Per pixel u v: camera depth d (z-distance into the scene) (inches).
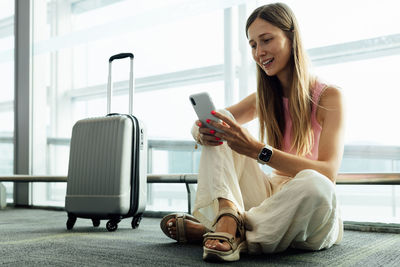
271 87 50.3
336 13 103.5
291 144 49.6
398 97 98.1
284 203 38.6
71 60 155.0
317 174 37.5
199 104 41.1
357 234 64.0
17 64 134.7
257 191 46.3
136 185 69.7
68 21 156.4
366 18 100.6
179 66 128.6
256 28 45.8
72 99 153.9
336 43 96.9
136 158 70.2
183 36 126.7
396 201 101.6
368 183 66.5
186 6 112.3
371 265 37.0
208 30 120.6
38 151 133.5
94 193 68.6
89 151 70.8
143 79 132.6
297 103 46.2
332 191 37.6
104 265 37.5
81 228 71.8
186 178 82.5
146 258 40.9
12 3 140.6
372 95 99.4
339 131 43.3
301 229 39.1
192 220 52.7
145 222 83.3
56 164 141.6
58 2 155.0
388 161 102.2
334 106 44.5
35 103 133.3
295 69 46.2
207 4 109.1
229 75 107.6
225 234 38.1
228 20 108.1
